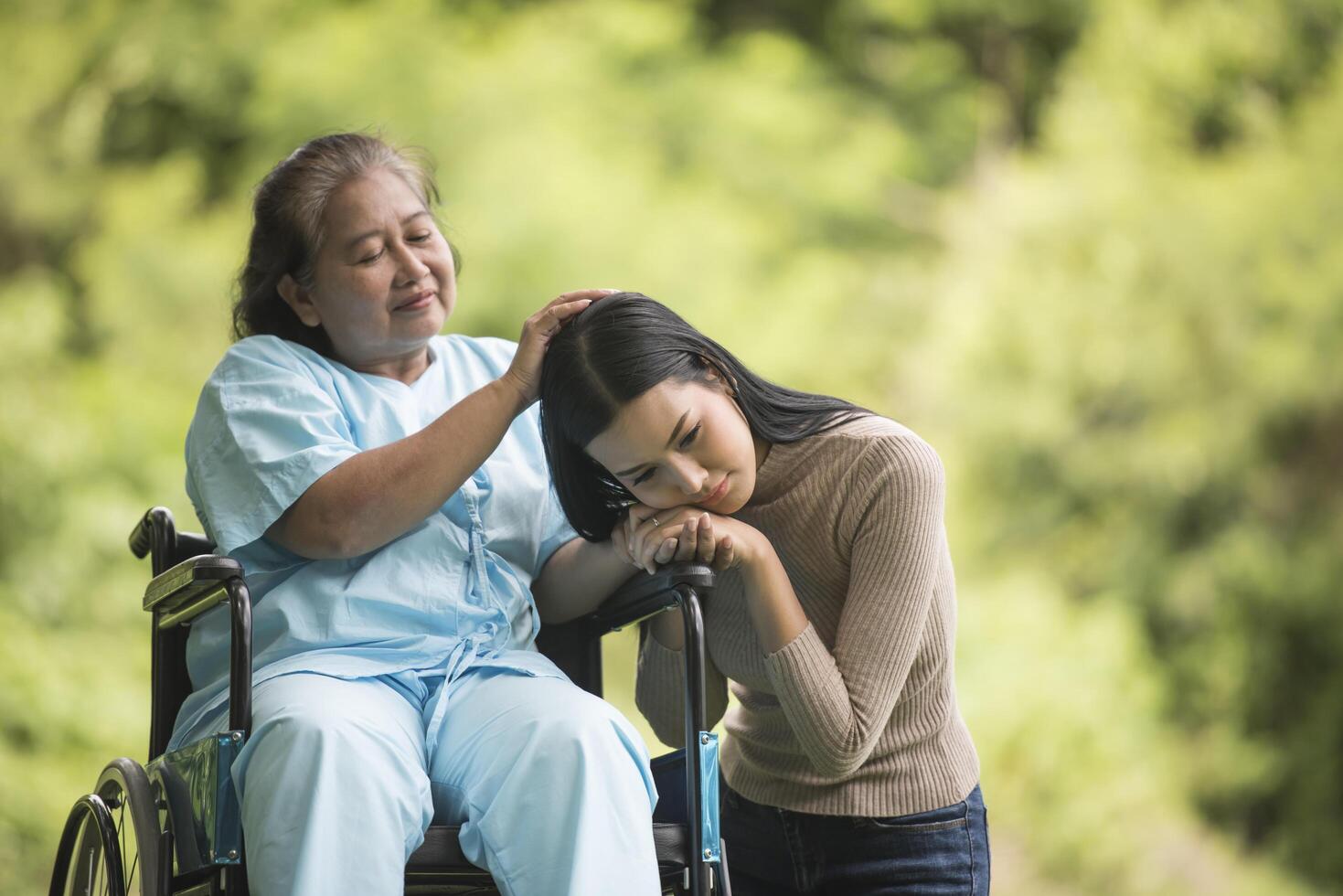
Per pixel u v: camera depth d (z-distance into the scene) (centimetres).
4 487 1523
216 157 1792
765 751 494
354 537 461
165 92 1789
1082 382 1745
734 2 2052
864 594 448
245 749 406
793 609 441
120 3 1783
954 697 487
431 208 541
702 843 423
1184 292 1753
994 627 1609
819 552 464
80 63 1764
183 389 1642
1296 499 1767
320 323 517
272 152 1730
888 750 471
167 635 505
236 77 1777
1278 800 1712
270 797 398
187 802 423
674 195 1770
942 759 477
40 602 1489
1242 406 1741
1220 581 1731
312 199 503
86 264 1692
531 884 407
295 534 465
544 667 469
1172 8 1952
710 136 1839
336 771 402
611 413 433
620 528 463
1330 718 1720
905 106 2011
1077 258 1781
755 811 496
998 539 1734
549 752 415
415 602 475
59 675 1450
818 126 1906
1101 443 1747
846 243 1902
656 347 438
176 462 1597
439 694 451
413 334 508
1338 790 1706
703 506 447
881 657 442
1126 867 1525
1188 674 1728
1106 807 1526
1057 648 1606
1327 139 1809
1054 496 1750
